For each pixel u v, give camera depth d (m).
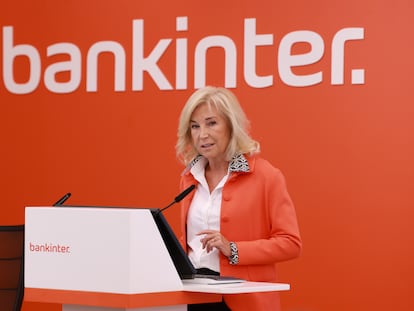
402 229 7.45
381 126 7.53
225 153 5.20
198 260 5.13
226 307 5.07
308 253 7.80
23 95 9.01
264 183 5.11
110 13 8.66
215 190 5.22
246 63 8.04
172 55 8.38
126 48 8.58
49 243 4.34
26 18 8.99
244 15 8.06
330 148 7.73
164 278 4.16
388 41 7.50
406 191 7.43
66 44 8.84
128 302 4.02
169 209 8.39
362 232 7.60
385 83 7.52
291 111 7.88
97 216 4.16
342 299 7.66
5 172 9.09
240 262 4.91
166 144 8.41
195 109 5.19
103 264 4.13
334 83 7.70
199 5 8.26
